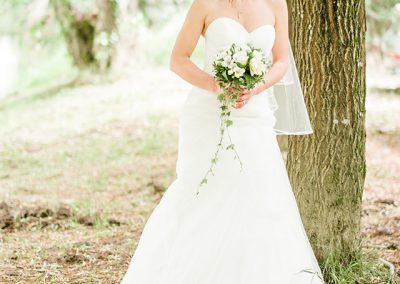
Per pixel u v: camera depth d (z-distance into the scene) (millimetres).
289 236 4039
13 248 6004
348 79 4695
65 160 10758
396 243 5758
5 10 19672
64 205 7734
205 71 4152
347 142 4762
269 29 4074
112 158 10719
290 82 4516
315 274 4129
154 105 14164
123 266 5395
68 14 17234
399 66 16109
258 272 3863
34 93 17703
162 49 19891
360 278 4793
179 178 4141
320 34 4652
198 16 4027
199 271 3920
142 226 6871
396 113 11953
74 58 17656
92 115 13812
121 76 17156
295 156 4906
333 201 4809
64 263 5508
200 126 4082
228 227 3955
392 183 8148
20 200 8070
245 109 4051
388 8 15977
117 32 17500
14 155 11258
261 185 4008
